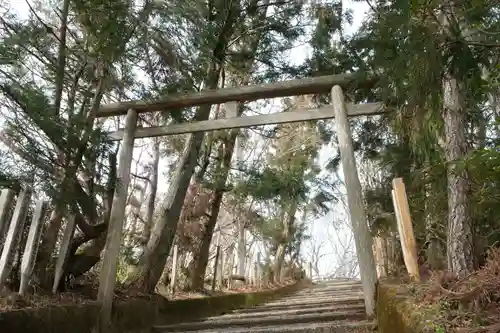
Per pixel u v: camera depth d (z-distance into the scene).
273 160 10.91
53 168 3.78
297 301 7.95
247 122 5.59
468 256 2.69
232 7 6.27
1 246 3.33
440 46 2.46
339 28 6.76
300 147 11.28
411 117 3.88
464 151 2.83
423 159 4.47
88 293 4.76
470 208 2.78
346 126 5.14
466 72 2.57
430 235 4.66
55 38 4.25
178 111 5.80
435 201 3.75
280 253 12.51
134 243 6.87
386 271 6.99
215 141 8.05
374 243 8.12
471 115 3.65
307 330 3.96
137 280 5.66
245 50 7.28
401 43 2.52
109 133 5.18
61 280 4.34
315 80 5.51
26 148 3.59
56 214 4.15
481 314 1.90
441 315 2.01
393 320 2.67
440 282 2.50
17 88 3.40
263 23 7.11
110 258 4.81
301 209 11.17
